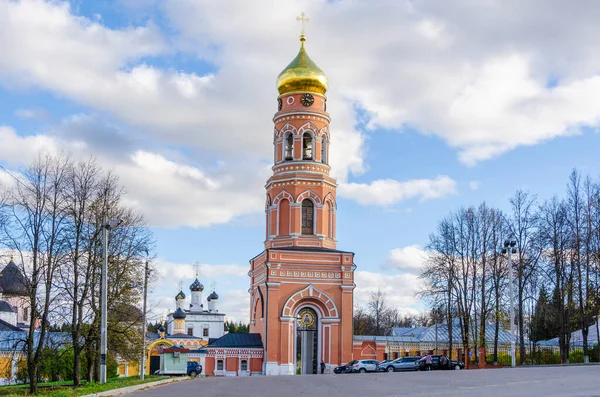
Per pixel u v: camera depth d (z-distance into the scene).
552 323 79.31
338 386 32.19
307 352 66.75
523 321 68.62
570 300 62.22
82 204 45.19
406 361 60.19
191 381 39.50
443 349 73.50
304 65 69.31
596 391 25.34
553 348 71.44
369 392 28.30
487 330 80.88
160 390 31.83
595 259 60.09
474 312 67.38
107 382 42.03
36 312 43.00
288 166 67.81
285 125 68.69
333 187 68.69
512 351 54.41
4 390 40.12
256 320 68.69
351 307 64.19
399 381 34.28
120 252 49.31
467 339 66.62
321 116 68.81
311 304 64.50
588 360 60.72
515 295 66.38
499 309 65.25
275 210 67.62
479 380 33.22
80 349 45.25
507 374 36.97
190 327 128.12
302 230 66.88
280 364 61.97
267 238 68.44
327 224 67.62
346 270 64.69
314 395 27.38
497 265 67.25
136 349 51.09
